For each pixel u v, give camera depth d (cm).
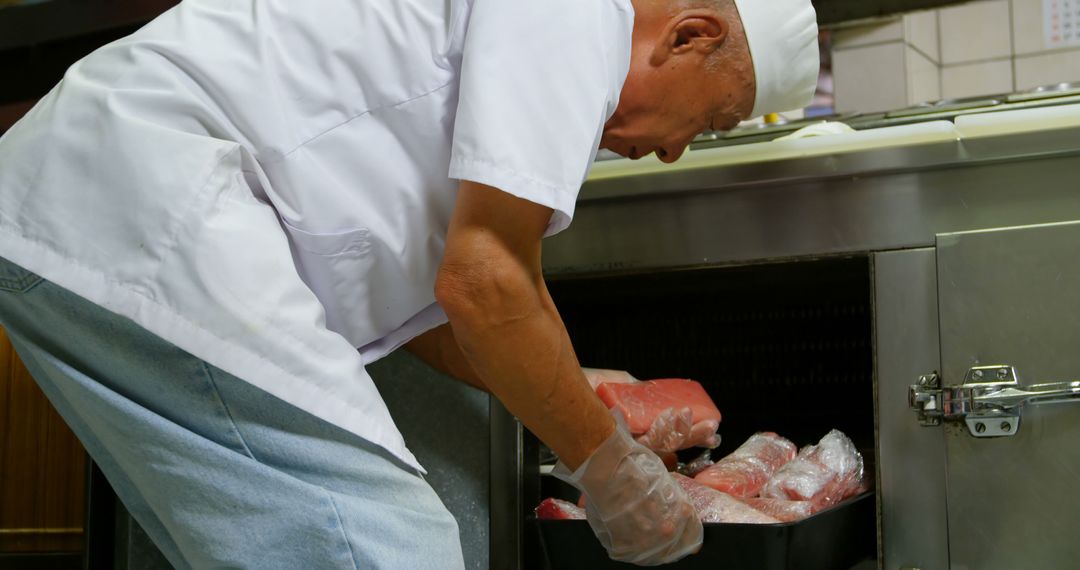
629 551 110
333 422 93
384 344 115
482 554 138
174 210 91
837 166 126
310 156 100
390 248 103
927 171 124
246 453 93
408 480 98
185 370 92
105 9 217
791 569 111
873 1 220
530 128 92
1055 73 293
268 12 101
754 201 132
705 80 108
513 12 94
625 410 132
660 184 134
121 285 90
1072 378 115
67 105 97
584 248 141
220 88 97
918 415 122
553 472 112
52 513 162
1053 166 119
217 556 93
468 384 137
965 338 120
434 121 101
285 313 92
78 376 94
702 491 122
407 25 101
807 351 171
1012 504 116
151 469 93
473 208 93
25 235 93
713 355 177
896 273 125
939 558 120
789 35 109
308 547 91
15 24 224
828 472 129
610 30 99
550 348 96
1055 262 117
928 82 302
